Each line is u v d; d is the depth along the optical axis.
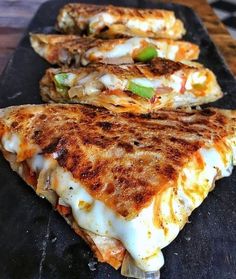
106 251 0.13
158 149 0.15
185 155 0.15
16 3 0.30
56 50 0.23
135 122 0.17
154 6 0.30
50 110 0.17
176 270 0.13
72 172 0.14
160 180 0.14
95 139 0.15
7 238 0.14
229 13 0.41
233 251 0.14
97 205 0.14
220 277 0.13
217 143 0.16
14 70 0.22
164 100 0.20
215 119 0.18
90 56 0.22
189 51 0.24
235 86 0.22
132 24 0.25
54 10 0.28
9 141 0.16
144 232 0.13
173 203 0.14
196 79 0.21
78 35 0.26
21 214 0.15
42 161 0.15
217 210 0.15
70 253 0.14
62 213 0.14
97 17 0.25
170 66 0.21
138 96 0.19
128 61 0.22
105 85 0.19
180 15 0.29
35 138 0.15
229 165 0.16
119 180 0.14
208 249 0.14
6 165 0.17
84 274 0.13
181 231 0.15
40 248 0.14
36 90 0.21
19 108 0.17
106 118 0.17
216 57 0.24
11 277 0.13
